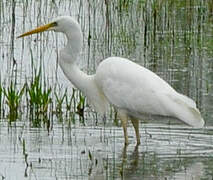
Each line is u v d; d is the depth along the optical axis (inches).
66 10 892.0
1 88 590.9
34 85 582.2
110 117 582.2
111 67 520.1
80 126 550.9
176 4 927.7
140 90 504.7
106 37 806.5
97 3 923.4
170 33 842.2
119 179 430.0
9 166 449.4
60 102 581.0
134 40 815.1
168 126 559.2
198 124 483.2
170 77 693.3
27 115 571.2
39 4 909.2
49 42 789.2
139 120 561.6
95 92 540.1
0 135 518.3
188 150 497.7
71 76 542.0
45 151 484.1
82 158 472.1
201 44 811.4
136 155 483.8
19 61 719.1
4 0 919.7
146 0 898.1
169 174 442.0
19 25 828.6
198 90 655.8
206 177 435.8
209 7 922.7
